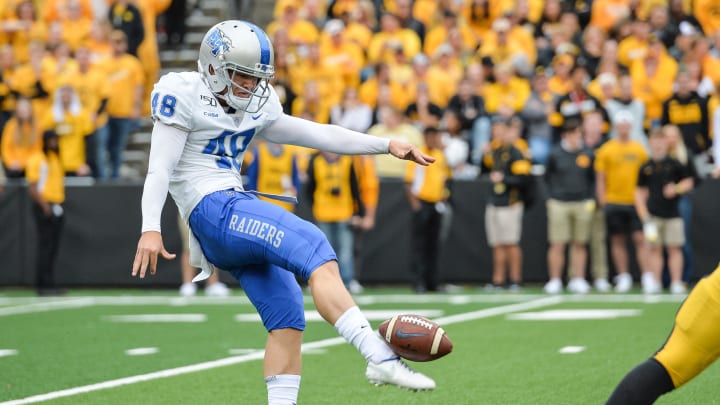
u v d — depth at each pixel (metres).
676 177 46.75
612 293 47.38
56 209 48.72
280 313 17.25
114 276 51.16
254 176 45.56
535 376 25.42
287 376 17.33
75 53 57.03
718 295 14.72
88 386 24.66
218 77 16.92
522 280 50.84
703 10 59.75
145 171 61.88
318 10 63.94
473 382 24.70
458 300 44.84
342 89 58.00
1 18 61.59
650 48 54.50
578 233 48.56
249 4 69.62
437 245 48.81
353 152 17.98
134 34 59.75
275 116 17.75
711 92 53.41
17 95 56.75
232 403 22.47
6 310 42.50
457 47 58.53
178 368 27.30
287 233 16.23
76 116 52.81
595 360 27.81
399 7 61.12
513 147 48.69
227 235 16.66
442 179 48.41
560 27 59.28
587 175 48.31
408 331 15.05
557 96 53.22
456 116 52.47
